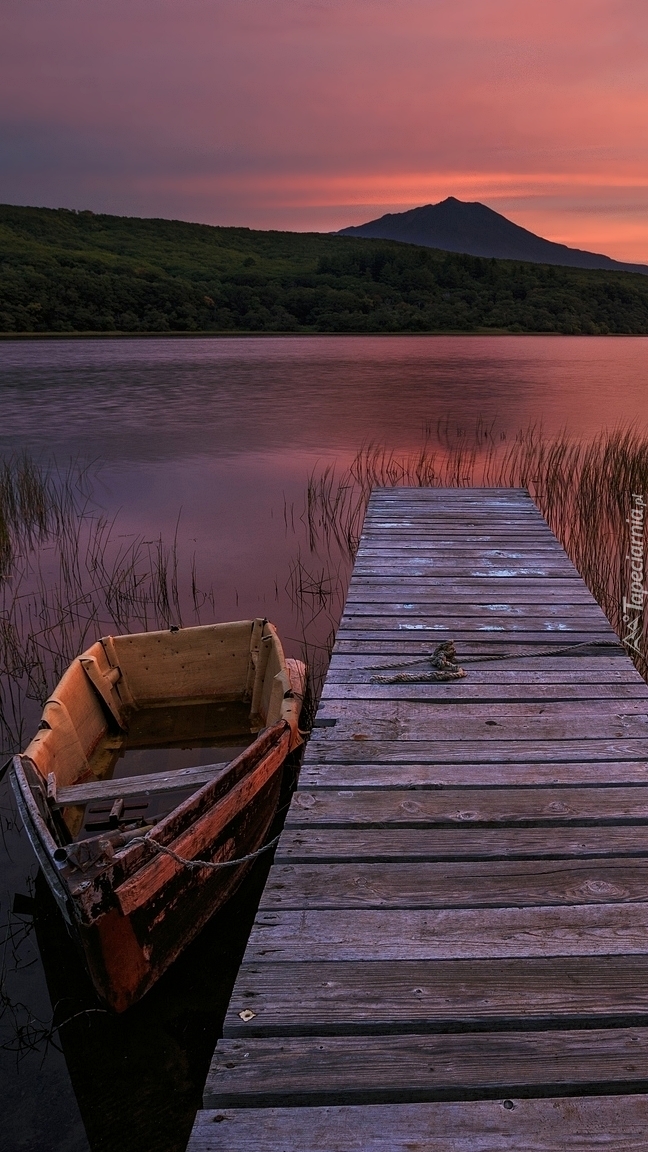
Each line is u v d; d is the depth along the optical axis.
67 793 3.86
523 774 3.39
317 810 3.14
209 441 17.45
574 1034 2.08
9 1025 3.11
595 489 11.01
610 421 19.41
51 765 4.17
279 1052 2.05
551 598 5.76
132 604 7.92
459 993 2.21
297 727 4.46
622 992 2.21
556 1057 2.02
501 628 5.16
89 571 9.04
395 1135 1.83
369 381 29.39
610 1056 2.02
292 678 5.20
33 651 6.73
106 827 4.04
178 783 3.88
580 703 4.09
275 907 2.58
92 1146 2.63
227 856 3.68
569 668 4.54
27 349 45.06
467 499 9.51
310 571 9.00
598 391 26.23
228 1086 1.95
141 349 46.03
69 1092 2.84
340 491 12.41
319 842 2.94
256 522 11.09
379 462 14.80
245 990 2.23
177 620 7.48
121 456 15.82
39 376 30.34
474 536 7.62
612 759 3.51
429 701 4.14
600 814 3.08
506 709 4.03
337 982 2.26
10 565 9.27
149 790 3.85
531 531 7.82
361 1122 1.87
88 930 2.80
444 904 2.59
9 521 11.17
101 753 4.88
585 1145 1.80
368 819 3.07
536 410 21.66
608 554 8.76
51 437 17.95
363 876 2.74
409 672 4.46
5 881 3.91
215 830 3.52
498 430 18.11
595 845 2.89
